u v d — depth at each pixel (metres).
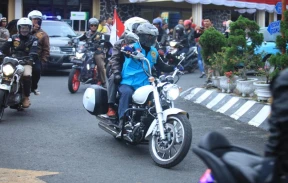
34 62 10.12
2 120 9.59
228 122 9.98
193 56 18.83
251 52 11.77
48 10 25.59
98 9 26.08
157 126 6.83
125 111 7.15
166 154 7.04
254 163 3.31
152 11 26.89
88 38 13.43
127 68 7.39
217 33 13.06
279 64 9.64
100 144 7.98
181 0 21.89
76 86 13.36
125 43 7.52
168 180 6.24
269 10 25.12
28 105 10.29
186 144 6.46
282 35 9.98
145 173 6.51
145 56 7.50
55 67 17.41
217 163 3.16
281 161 3.02
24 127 9.02
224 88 12.23
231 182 3.09
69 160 7.04
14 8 24.55
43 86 14.54
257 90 10.78
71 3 25.92
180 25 18.94
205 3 22.39
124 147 7.84
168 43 19.14
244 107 10.63
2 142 7.92
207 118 10.35
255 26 11.84
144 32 7.38
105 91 7.94
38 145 7.80
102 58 13.23
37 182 6.00
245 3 23.94
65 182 6.05
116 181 6.15
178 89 6.92
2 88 9.12
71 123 9.52
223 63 12.19
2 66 9.23
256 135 8.84
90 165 6.83
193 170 6.70
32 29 10.40
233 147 3.63
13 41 9.84
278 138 3.01
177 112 6.61
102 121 7.90
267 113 9.83
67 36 18.50
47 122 9.52
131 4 26.38
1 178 6.11
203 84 14.55
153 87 6.97
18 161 6.90
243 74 11.89
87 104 7.95
